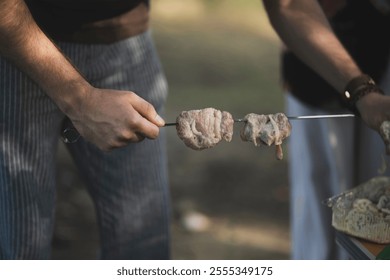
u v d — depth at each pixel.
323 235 4.09
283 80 4.05
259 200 5.72
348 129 3.96
